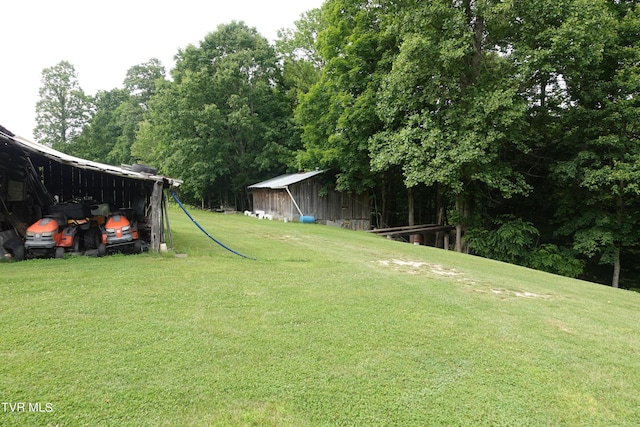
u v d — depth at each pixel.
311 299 5.39
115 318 4.12
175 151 27.28
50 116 38.22
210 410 2.59
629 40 14.27
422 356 3.72
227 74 26.78
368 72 19.84
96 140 41.47
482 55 15.76
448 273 8.62
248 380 3.01
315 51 29.16
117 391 2.73
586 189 15.49
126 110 40.16
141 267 6.61
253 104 28.66
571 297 7.31
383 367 3.42
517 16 13.73
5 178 7.56
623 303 7.39
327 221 22.77
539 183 18.70
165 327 3.96
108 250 7.73
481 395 3.06
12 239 6.80
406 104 16.17
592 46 12.67
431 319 4.88
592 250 15.26
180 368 3.12
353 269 7.99
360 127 19.52
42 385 2.74
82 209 7.69
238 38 28.89
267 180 28.20
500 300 6.31
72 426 2.33
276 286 6.01
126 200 11.01
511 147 17.20
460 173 15.27
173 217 18.69
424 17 14.52
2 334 3.53
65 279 5.49
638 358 4.12
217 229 13.95
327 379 3.12
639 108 13.16
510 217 18.02
